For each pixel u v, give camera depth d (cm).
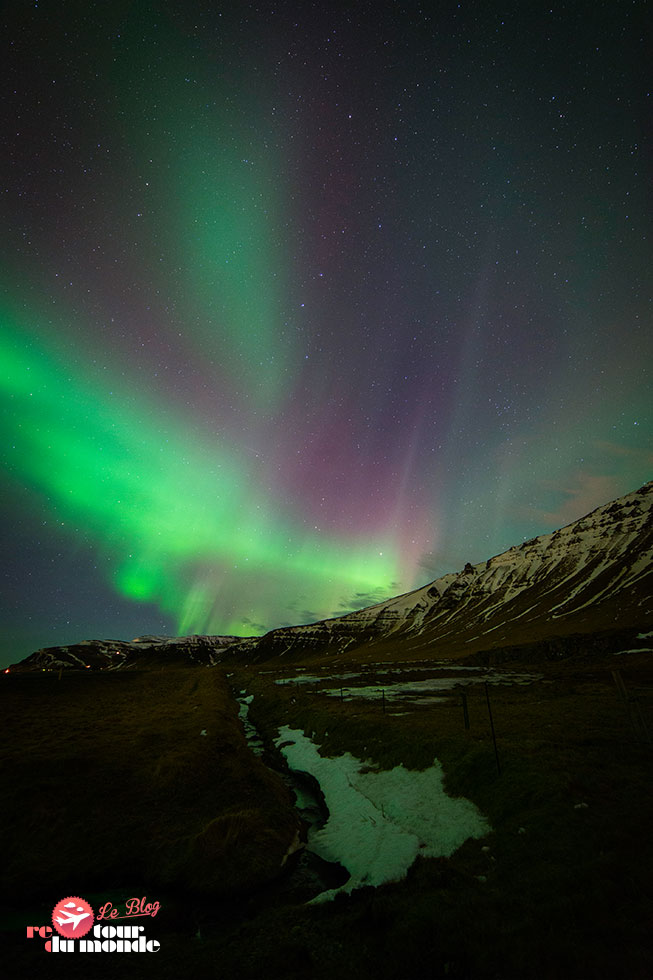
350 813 1750
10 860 1344
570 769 1577
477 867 1156
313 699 4400
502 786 1559
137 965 919
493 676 6556
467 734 2214
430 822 1500
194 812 1698
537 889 973
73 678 8525
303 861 1446
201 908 1167
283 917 1088
